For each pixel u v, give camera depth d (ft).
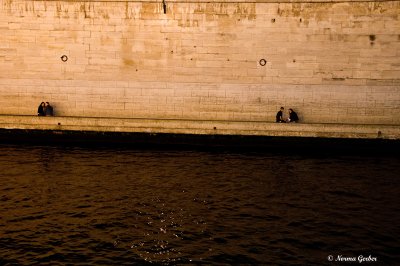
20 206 37.86
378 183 44.47
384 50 60.23
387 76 60.64
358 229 33.53
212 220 35.29
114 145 60.13
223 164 51.42
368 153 56.70
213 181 45.19
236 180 45.55
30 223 34.42
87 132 60.18
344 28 60.39
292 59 61.82
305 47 61.36
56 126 60.13
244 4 61.05
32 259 28.71
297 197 40.57
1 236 31.96
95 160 52.65
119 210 37.35
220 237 32.17
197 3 61.52
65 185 43.52
